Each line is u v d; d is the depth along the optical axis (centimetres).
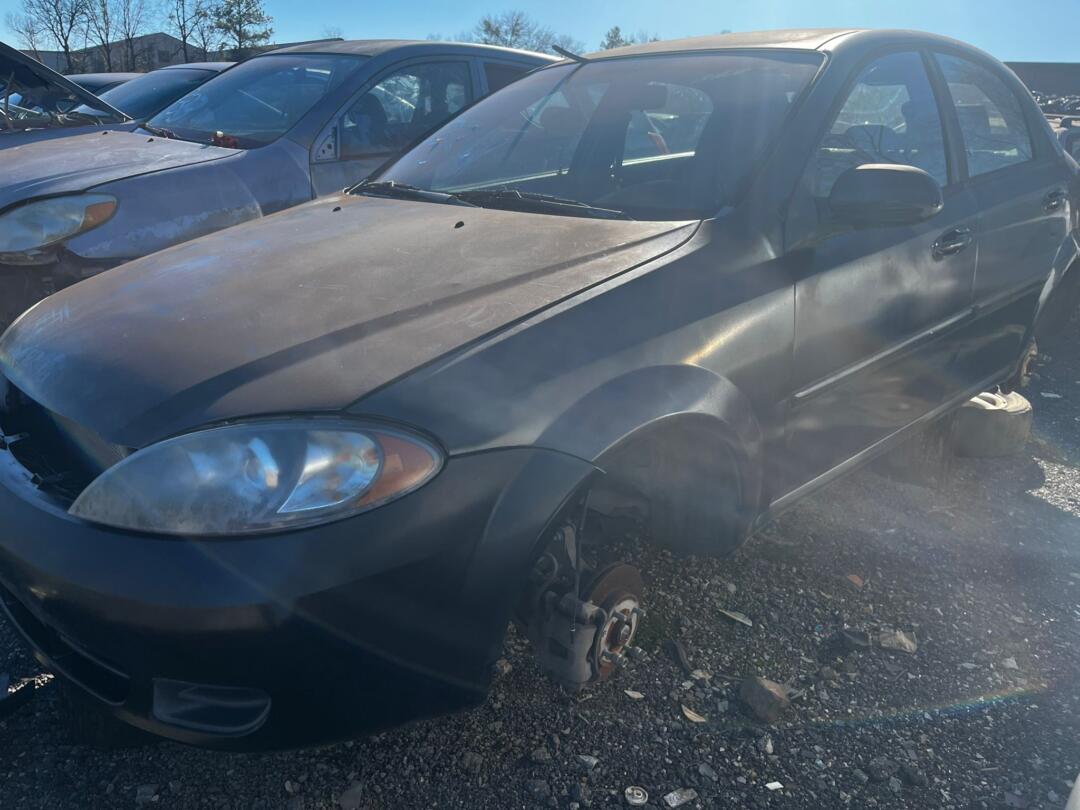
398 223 275
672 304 224
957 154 340
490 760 222
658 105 304
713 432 228
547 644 220
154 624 170
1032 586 303
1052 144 414
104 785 214
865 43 310
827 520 339
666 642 265
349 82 496
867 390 291
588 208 273
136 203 409
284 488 171
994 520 348
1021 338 398
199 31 4853
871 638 270
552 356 200
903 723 238
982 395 410
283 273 236
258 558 168
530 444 191
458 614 185
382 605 175
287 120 487
